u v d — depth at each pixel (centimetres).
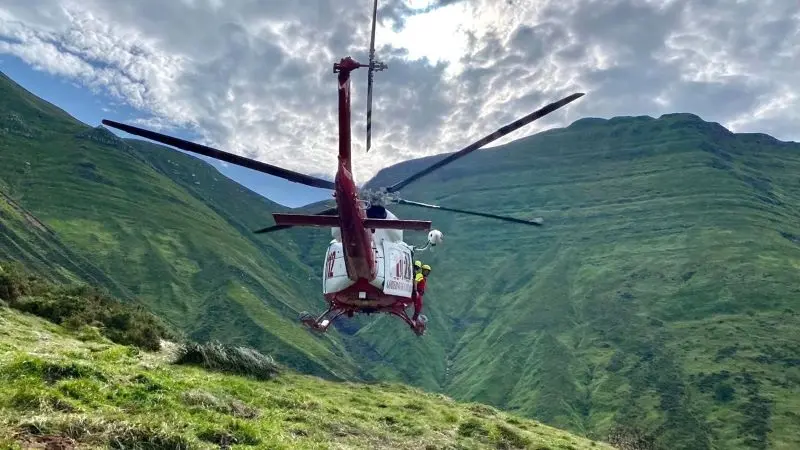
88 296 3316
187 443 1118
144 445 1072
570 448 2562
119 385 1419
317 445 1434
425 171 1280
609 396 12756
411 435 2067
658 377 13038
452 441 2095
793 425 10475
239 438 1282
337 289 1431
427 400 3219
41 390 1187
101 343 2572
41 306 2877
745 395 11706
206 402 1533
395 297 1447
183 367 2389
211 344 2747
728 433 10556
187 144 1073
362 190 1263
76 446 970
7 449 868
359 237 1105
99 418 1095
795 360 12900
